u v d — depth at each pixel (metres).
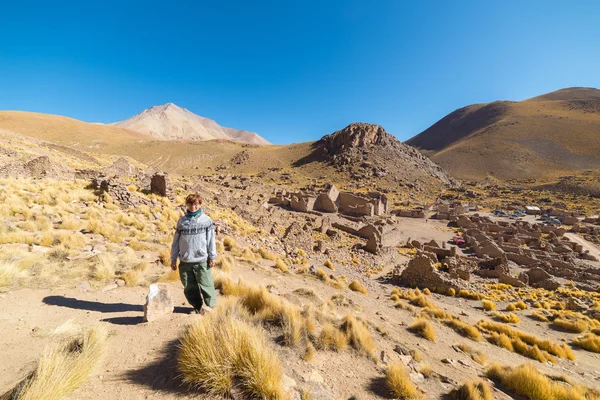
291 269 15.05
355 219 56.31
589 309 18.00
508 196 115.31
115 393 2.91
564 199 107.38
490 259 27.67
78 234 9.39
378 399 3.97
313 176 128.62
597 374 9.55
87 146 169.88
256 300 5.75
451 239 51.66
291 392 3.29
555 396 5.63
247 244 17.17
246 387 3.14
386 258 32.53
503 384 6.27
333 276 16.56
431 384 5.17
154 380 3.18
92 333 3.62
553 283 23.69
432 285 21.30
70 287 5.81
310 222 45.78
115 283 6.45
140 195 17.30
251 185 82.56
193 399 2.95
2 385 2.81
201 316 4.50
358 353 5.23
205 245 4.87
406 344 7.31
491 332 12.12
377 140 157.50
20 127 177.88
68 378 2.83
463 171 179.88
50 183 17.25
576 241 53.25
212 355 3.26
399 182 121.31
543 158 175.12
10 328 3.94
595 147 175.12
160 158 167.88
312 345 4.80
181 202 20.52
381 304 13.39
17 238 8.05
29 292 5.27
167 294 5.08
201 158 174.75
